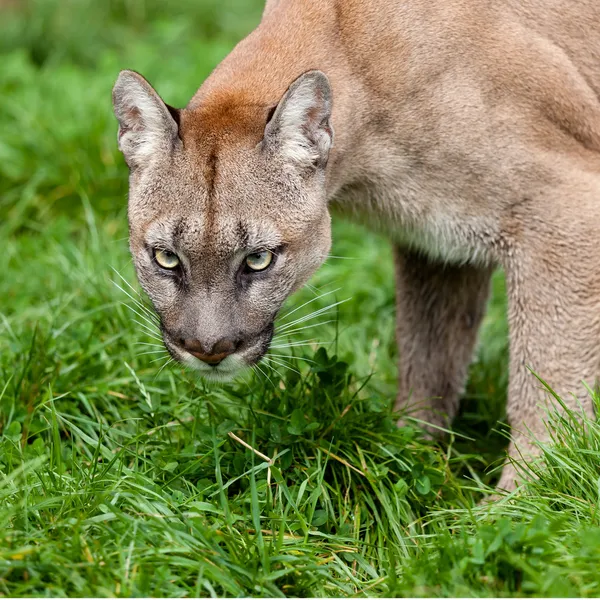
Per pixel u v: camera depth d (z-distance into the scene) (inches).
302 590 279.7
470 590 262.7
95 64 673.6
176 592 267.6
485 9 339.0
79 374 376.5
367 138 341.4
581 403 340.8
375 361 410.3
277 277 317.1
